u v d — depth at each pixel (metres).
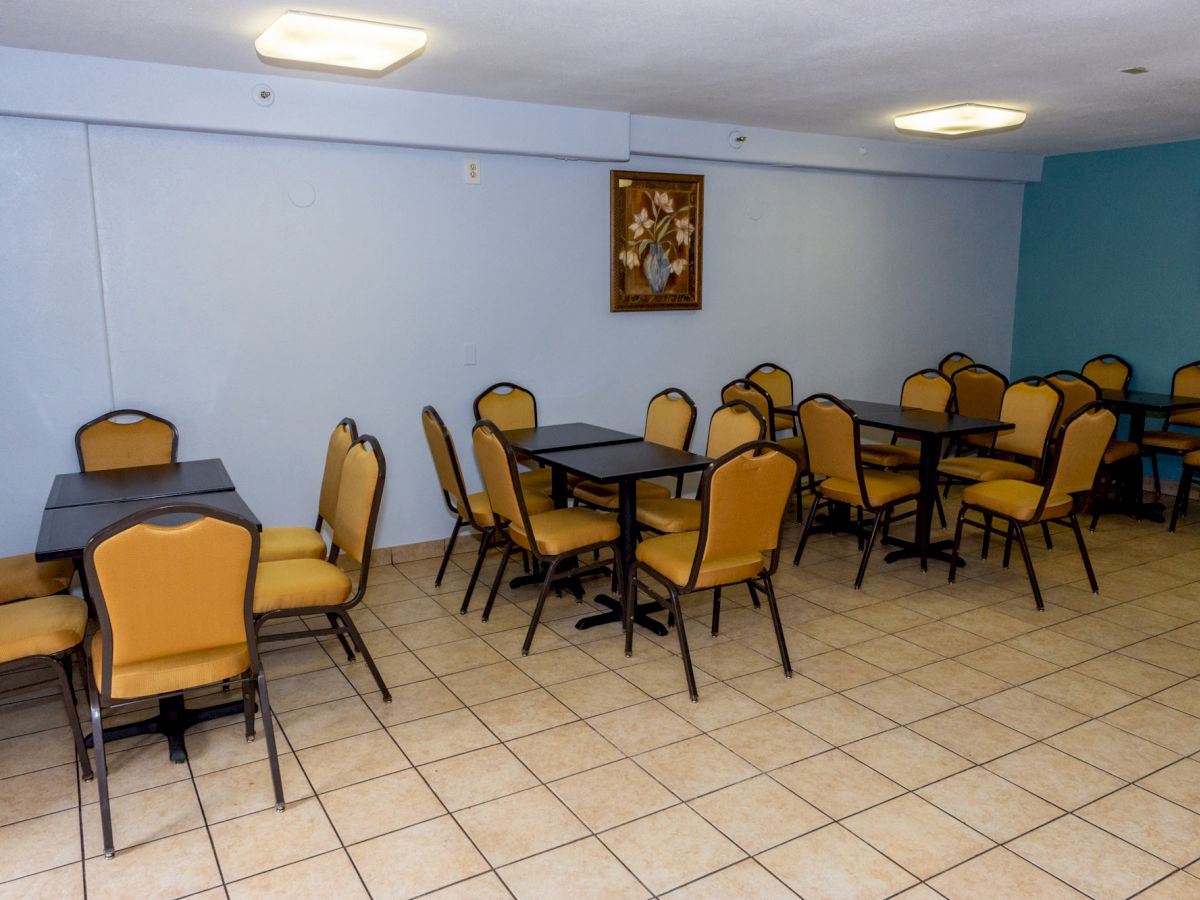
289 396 4.23
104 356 3.78
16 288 3.57
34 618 2.54
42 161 3.54
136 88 3.56
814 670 3.23
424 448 4.62
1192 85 4.12
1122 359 6.30
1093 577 4.04
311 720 2.89
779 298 5.81
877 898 2.01
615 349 5.18
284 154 4.05
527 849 2.20
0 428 3.62
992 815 2.32
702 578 2.95
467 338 4.66
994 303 6.89
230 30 3.10
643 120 4.90
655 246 5.16
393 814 2.36
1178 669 3.22
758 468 2.85
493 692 3.08
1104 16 3.03
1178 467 6.05
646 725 2.83
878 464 4.94
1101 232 6.36
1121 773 2.52
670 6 2.87
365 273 4.33
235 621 2.29
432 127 4.23
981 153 6.33
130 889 2.08
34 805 2.43
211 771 2.59
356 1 2.79
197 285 3.94
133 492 3.10
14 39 3.21
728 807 2.37
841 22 3.07
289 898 2.04
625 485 3.50
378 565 4.56
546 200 4.78
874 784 2.48
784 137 5.43
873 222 6.14
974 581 4.22
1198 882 2.06
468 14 2.94
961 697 3.01
